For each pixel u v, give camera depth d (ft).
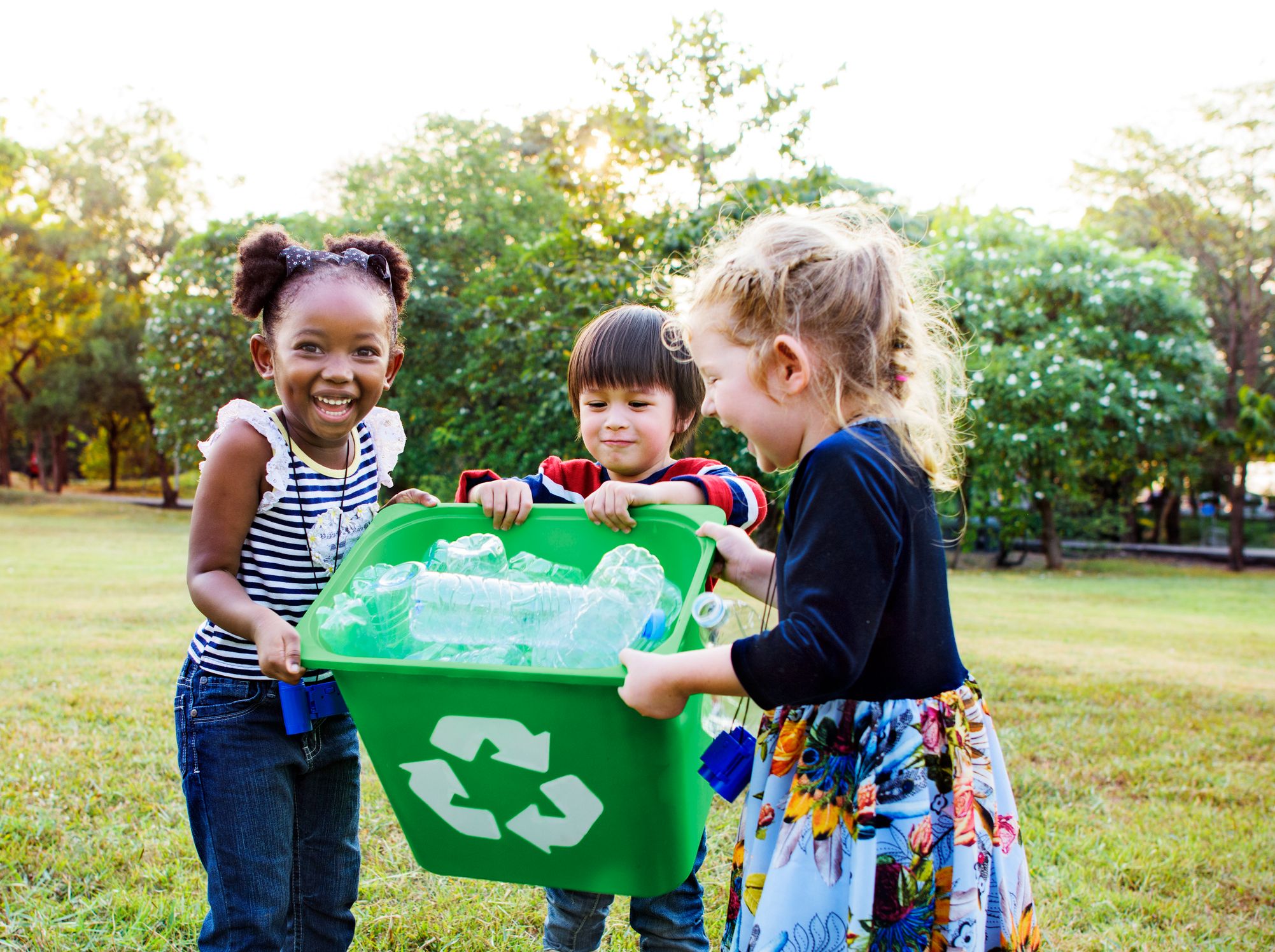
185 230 83.82
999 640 22.25
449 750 4.40
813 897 4.28
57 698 13.46
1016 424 40.14
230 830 5.19
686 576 5.21
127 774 10.18
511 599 4.93
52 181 83.71
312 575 5.56
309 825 5.79
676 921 5.63
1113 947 7.20
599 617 4.66
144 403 85.51
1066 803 10.35
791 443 4.61
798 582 4.05
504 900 7.77
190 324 56.65
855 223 5.13
